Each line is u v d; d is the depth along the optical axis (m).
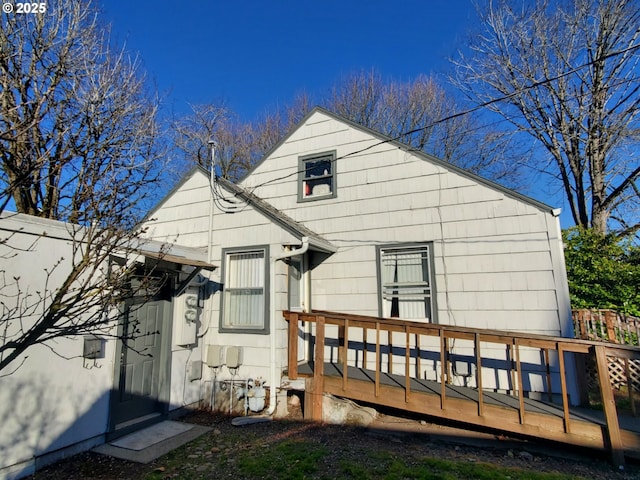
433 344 6.50
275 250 6.54
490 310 6.16
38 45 4.46
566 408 4.40
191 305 6.23
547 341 4.61
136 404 5.21
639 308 7.49
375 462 3.96
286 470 3.75
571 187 12.27
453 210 6.67
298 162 8.23
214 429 5.21
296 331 6.09
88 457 4.19
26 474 3.71
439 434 4.99
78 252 4.36
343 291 7.27
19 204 5.46
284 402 5.88
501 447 4.60
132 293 3.08
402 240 6.96
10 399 3.65
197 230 7.43
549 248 5.95
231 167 18.81
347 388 5.59
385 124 18.20
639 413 5.13
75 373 4.30
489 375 6.04
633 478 3.79
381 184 7.32
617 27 10.25
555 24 11.43
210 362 6.43
